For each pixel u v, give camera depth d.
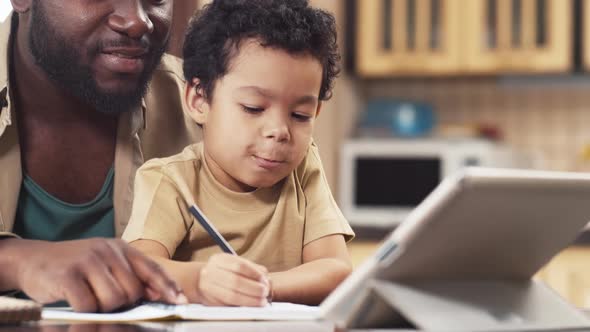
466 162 3.85
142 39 1.04
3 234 0.87
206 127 1.00
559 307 0.64
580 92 4.16
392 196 3.93
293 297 0.89
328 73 1.00
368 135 4.14
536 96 4.21
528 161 4.09
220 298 0.78
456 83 4.29
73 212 1.23
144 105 1.25
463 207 0.55
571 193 0.59
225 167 0.97
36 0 1.08
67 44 1.04
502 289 0.63
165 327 0.62
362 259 3.08
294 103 0.94
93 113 1.22
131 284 0.72
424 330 0.57
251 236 1.00
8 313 0.63
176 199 0.97
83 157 1.23
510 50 3.99
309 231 1.04
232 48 0.94
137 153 1.25
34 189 1.22
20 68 1.18
